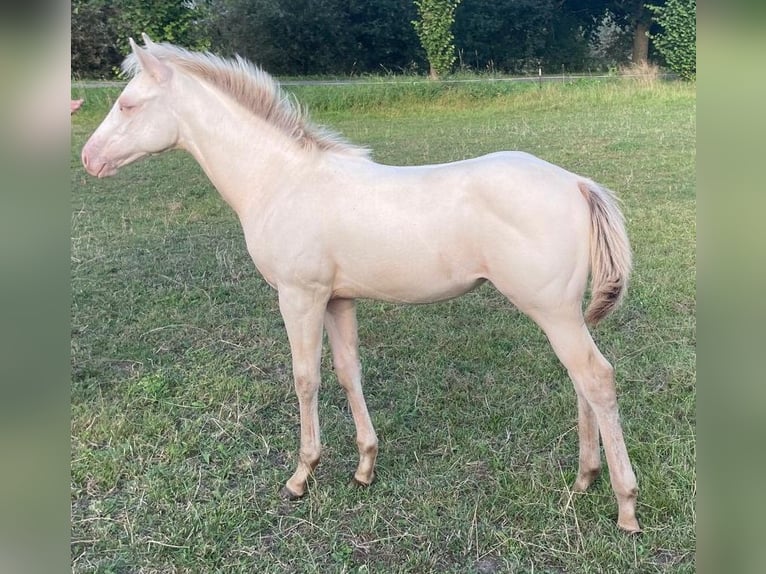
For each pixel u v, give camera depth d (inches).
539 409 127.0
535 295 88.5
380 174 96.7
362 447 108.4
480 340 157.1
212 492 109.4
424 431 124.3
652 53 851.4
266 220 99.8
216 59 103.6
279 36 804.0
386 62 841.5
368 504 104.7
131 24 512.4
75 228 244.1
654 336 152.6
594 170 294.0
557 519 98.8
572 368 90.9
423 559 92.6
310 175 98.7
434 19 671.8
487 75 689.6
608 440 92.2
